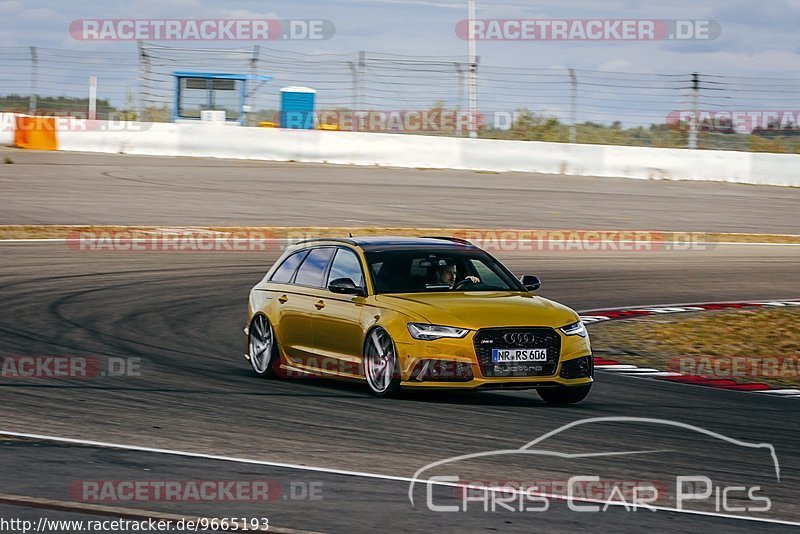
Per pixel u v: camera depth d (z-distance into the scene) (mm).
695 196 121625
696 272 77688
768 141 146500
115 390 35250
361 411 32375
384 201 103938
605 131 146000
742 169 139375
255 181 114125
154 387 36125
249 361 40781
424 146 138125
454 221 93625
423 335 33750
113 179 110188
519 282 38250
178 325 51125
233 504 21453
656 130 145500
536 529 20375
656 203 113875
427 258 37875
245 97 153250
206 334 49500
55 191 100062
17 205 91375
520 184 123875
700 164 139375
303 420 30828
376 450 27094
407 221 92000
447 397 35844
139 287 60969
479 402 35062
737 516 22109
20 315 50875
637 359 47375
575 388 34875
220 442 27578
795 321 58125
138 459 25266
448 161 138375
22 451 25719
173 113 153500
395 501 22125
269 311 39781
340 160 137750
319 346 37562
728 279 75312
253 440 27922
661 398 38219
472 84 139625
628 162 138875
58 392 34500
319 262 39406
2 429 28406
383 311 35125
